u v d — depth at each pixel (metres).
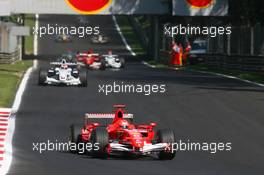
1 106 82.25
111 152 54.41
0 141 58.94
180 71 149.62
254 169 47.25
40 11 187.62
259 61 133.00
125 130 51.88
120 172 44.78
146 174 44.22
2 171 44.47
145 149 49.94
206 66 163.88
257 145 58.12
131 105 84.88
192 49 182.38
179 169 46.66
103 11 189.00
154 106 83.81
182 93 97.69
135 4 191.50
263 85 109.69
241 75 130.00
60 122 71.06
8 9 184.12
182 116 75.44
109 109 81.38
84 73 107.88
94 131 51.25
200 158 52.00
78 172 44.50
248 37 146.50
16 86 105.75
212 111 79.00
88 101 88.88
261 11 187.62
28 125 68.56
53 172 44.28
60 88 104.06
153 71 150.25
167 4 193.12
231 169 47.09
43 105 84.19
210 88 104.50
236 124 69.62
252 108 81.19
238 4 192.75
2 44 184.12
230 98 91.06
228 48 156.38
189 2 192.38
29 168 45.91
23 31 184.50
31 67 159.88
